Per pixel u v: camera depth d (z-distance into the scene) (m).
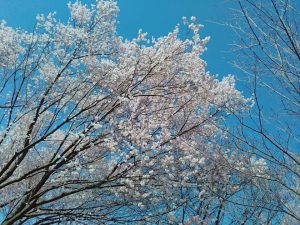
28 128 8.27
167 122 8.32
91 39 9.03
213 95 8.55
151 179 8.01
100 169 8.62
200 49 8.70
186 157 7.65
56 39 8.64
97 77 8.77
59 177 8.02
